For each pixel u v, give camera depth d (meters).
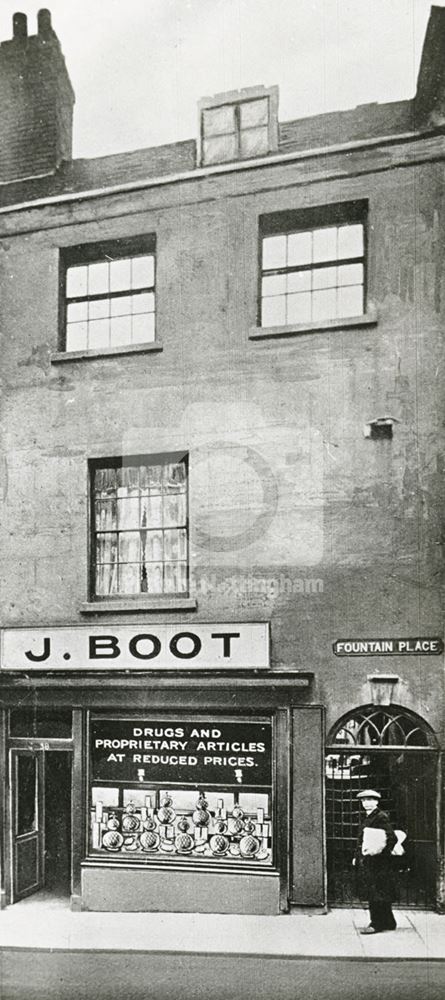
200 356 11.37
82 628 11.34
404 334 10.73
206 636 10.91
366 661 10.51
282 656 10.73
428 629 10.37
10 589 11.72
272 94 11.41
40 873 11.85
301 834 10.46
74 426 11.77
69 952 9.32
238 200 11.45
